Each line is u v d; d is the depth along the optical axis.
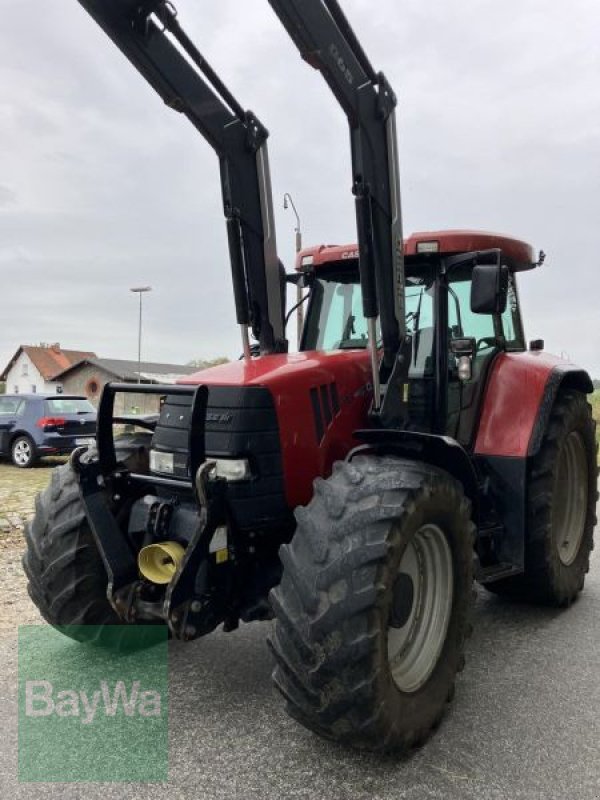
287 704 2.57
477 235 3.88
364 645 2.43
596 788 2.50
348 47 3.18
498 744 2.81
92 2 2.99
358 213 3.29
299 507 2.73
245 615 3.05
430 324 3.90
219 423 3.04
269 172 4.05
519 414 4.16
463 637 3.07
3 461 14.54
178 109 3.49
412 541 2.88
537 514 4.19
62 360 60.91
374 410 3.36
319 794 2.48
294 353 3.83
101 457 3.34
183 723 3.00
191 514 3.12
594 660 3.69
